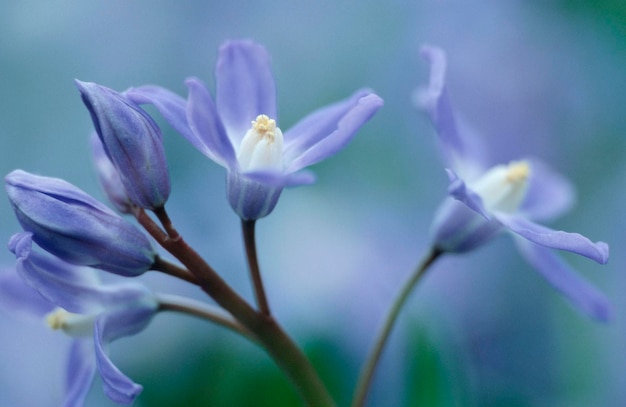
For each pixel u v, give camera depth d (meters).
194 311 0.21
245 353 0.24
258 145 0.21
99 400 0.25
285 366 0.21
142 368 0.25
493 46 0.28
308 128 0.21
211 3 0.29
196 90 0.20
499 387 0.26
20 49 0.28
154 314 0.21
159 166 0.21
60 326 0.22
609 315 0.23
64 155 0.28
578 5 0.28
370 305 0.26
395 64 0.29
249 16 0.29
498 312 0.27
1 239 0.27
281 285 0.26
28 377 0.26
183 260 0.21
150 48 0.29
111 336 0.21
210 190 0.27
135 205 0.21
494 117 0.28
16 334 0.26
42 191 0.20
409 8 0.29
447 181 0.28
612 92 0.28
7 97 0.28
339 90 0.29
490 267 0.27
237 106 0.21
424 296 0.27
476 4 0.29
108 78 0.28
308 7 0.29
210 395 0.24
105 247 0.20
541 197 0.24
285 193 0.28
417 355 0.23
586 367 0.26
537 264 0.23
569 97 0.28
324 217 0.27
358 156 0.28
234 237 0.27
